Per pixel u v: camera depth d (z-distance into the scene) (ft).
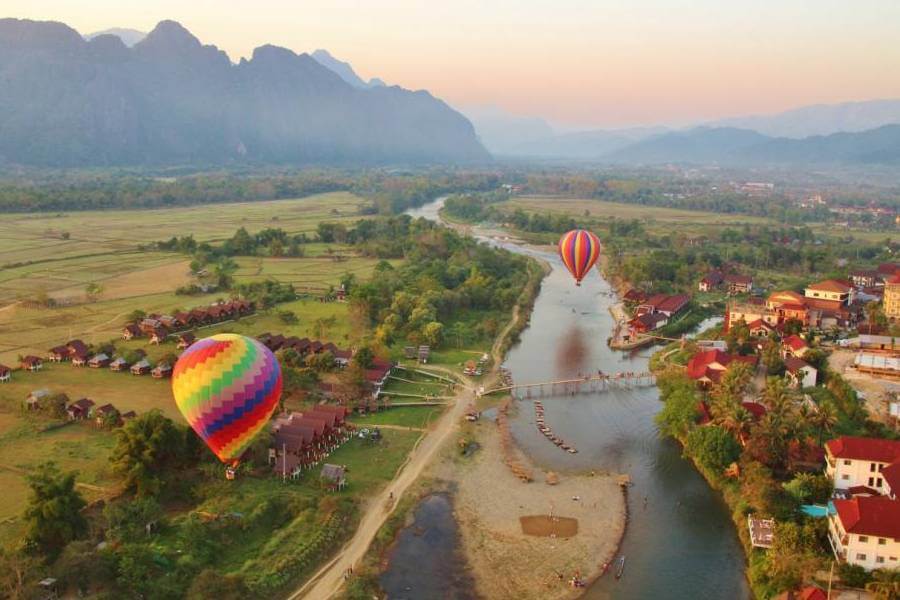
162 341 564.30
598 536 322.75
